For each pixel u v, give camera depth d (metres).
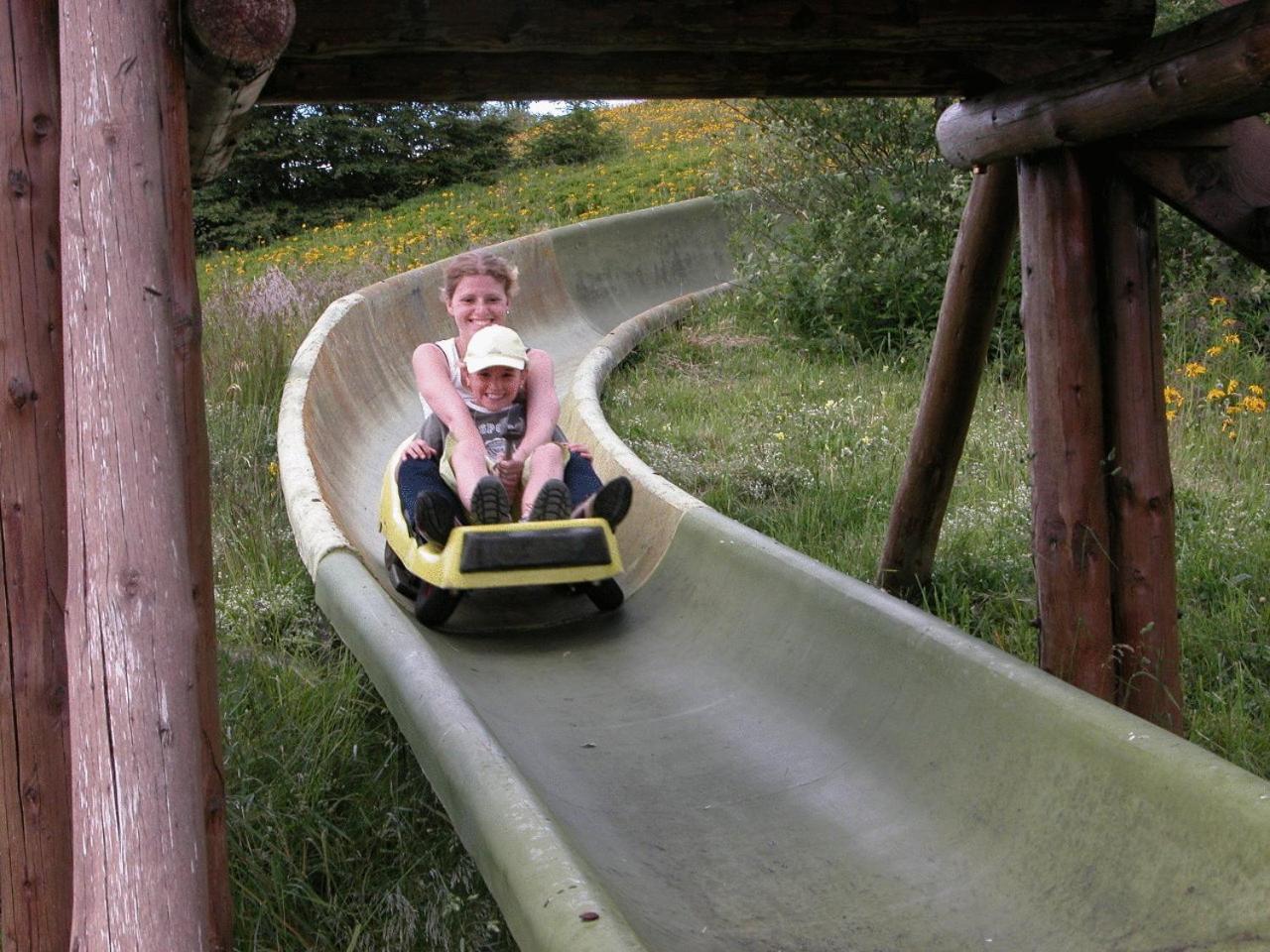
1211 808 1.96
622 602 4.07
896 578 4.39
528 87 3.43
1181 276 8.14
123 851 1.69
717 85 3.49
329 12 3.08
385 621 3.13
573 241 11.50
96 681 1.72
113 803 1.70
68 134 1.80
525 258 10.64
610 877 2.40
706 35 3.21
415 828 2.96
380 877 2.79
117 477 1.74
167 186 1.84
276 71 3.30
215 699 1.95
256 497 5.45
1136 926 2.00
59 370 2.02
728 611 3.70
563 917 1.76
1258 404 5.86
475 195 18.22
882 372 8.17
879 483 5.64
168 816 1.70
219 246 18.69
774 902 2.43
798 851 2.61
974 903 2.28
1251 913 1.83
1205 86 2.56
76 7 1.80
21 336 1.99
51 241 2.00
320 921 2.64
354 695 3.53
